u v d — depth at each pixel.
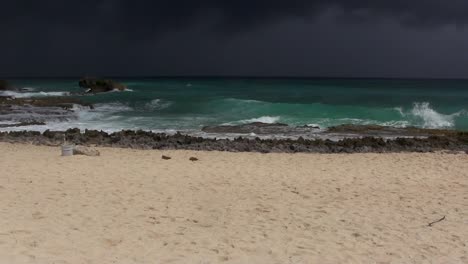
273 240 6.93
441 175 11.74
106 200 8.80
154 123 23.39
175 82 98.44
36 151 14.52
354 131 20.69
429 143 16.95
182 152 14.87
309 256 6.34
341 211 8.48
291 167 12.59
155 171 11.60
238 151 15.54
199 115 26.97
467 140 17.64
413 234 7.34
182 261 6.02
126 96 41.31
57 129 20.84
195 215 8.09
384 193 9.86
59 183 10.01
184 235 7.05
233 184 10.44
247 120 24.67
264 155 14.57
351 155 14.83
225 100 33.34
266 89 59.69
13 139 16.89
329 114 26.69
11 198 8.68
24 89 50.84
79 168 11.70
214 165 12.62
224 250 6.47
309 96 42.88
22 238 6.52
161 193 9.48
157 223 7.59
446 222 7.96
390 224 7.80
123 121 24.09
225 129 21.03
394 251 6.61
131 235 6.96
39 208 8.09
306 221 7.87
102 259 5.96
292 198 9.34
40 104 29.97
